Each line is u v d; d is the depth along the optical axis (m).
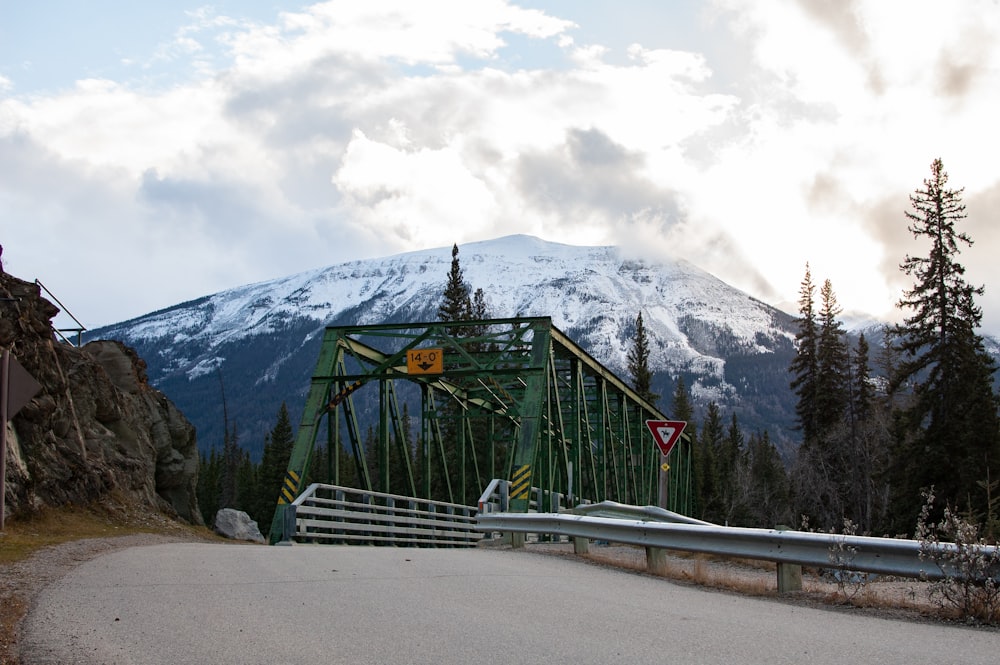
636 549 24.25
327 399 28.84
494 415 38.88
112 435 26.08
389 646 8.03
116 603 9.94
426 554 17.20
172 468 29.95
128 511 23.02
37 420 21.14
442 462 34.81
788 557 12.23
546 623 9.24
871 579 14.85
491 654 7.77
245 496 90.31
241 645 8.00
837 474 58.72
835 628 9.56
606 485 38.47
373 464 96.12
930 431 40.16
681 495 64.06
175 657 7.54
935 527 11.47
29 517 18.98
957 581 10.48
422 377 30.00
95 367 26.47
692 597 11.77
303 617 9.33
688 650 8.09
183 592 10.82
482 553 17.94
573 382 34.94
